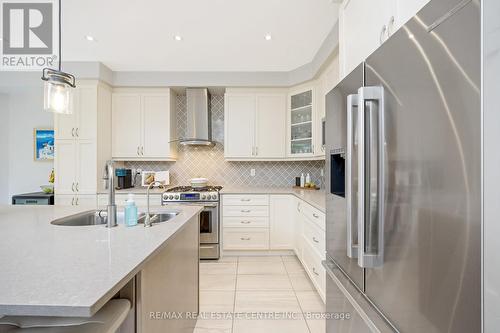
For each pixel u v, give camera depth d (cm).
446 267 65
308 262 259
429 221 71
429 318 71
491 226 54
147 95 369
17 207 203
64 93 153
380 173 93
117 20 232
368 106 97
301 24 239
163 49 291
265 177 402
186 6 212
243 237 341
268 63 332
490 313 54
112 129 368
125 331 100
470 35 58
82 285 73
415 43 76
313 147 334
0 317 89
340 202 136
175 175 405
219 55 308
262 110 370
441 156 67
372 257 95
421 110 74
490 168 54
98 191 334
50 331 82
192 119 371
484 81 55
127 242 113
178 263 152
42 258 94
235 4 210
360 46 134
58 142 333
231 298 233
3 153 420
